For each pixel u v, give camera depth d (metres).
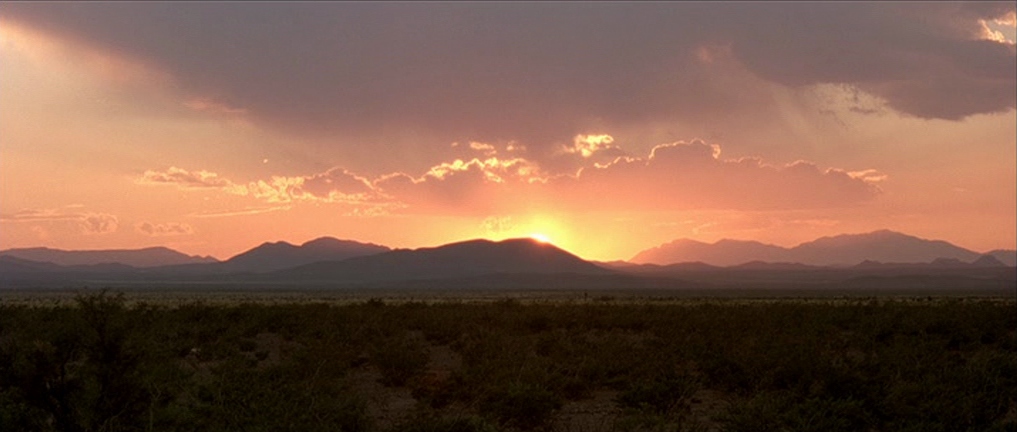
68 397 16.38
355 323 40.88
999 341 37.38
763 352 25.27
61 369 16.42
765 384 23.06
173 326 38.72
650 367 25.05
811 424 17.75
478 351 29.64
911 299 110.00
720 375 24.50
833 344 32.78
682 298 122.44
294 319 44.69
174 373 21.03
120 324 17.03
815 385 21.39
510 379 21.59
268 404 16.59
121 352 16.91
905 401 19.77
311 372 24.12
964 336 39.06
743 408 18.23
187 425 16.42
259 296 137.62
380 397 23.00
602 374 25.16
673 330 40.16
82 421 16.02
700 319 45.53
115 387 16.61
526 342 32.91
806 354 23.67
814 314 51.06
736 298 122.81
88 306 16.89
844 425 17.94
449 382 22.88
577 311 53.78
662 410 21.08
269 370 23.39
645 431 17.78
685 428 18.11
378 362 25.53
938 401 19.61
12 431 15.93
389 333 37.75
